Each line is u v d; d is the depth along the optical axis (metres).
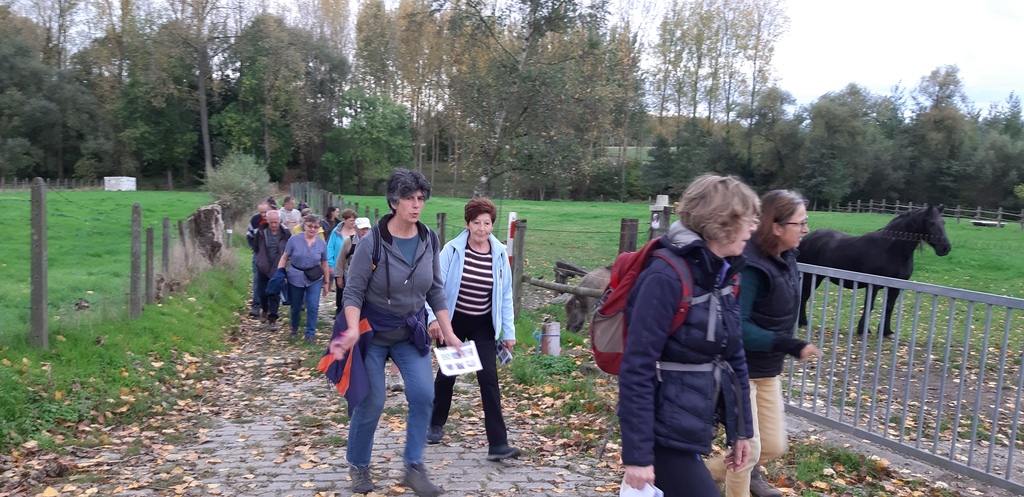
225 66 65.94
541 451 5.40
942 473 4.83
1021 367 4.47
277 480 4.70
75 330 7.57
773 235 3.46
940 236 10.12
